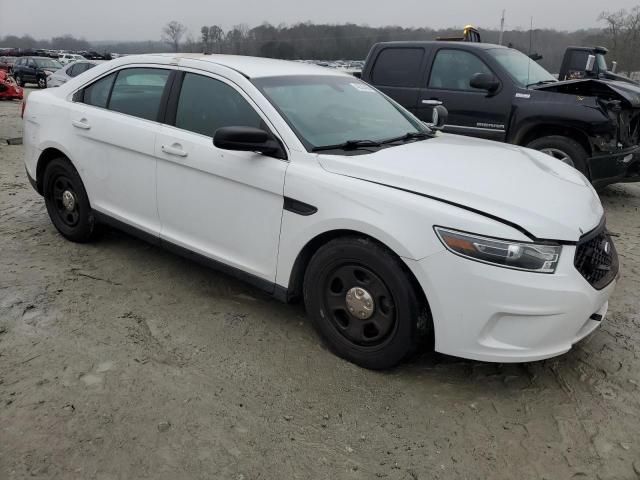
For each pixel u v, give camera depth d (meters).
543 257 2.74
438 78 7.46
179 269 4.53
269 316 3.83
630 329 3.80
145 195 4.14
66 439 2.58
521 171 3.38
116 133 4.22
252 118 3.57
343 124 3.76
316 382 3.11
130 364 3.20
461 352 2.88
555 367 3.32
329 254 3.18
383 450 2.62
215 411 2.83
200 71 3.90
